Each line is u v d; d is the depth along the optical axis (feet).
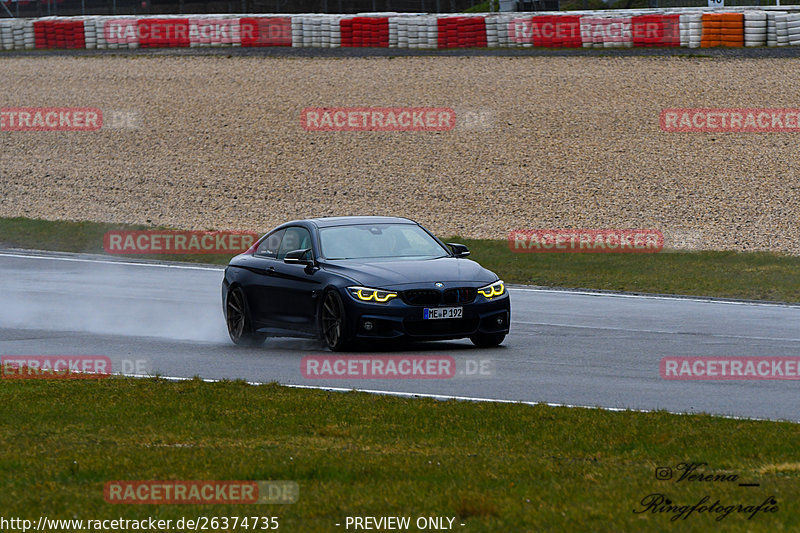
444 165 375.04
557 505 61.11
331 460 74.49
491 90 446.60
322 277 138.92
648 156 368.89
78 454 76.95
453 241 293.84
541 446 80.64
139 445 80.84
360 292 133.08
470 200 338.75
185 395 104.22
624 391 109.19
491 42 519.19
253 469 71.41
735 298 219.82
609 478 68.85
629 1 603.67
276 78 490.90
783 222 300.40
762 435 83.30
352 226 150.00
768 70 437.17
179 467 72.33
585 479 68.59
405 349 140.77
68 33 590.96
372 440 83.15
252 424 89.66
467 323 135.54
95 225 329.31
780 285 231.91
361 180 367.04
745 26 476.13
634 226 303.48
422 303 133.18
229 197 359.05
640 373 121.29
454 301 134.21
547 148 382.83
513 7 606.96
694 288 231.91
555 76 456.86
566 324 172.76
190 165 397.19
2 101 492.13
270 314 147.43
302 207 342.85
